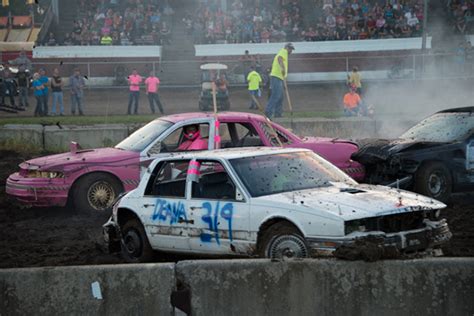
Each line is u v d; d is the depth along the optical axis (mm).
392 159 22953
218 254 15344
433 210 14727
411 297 10695
